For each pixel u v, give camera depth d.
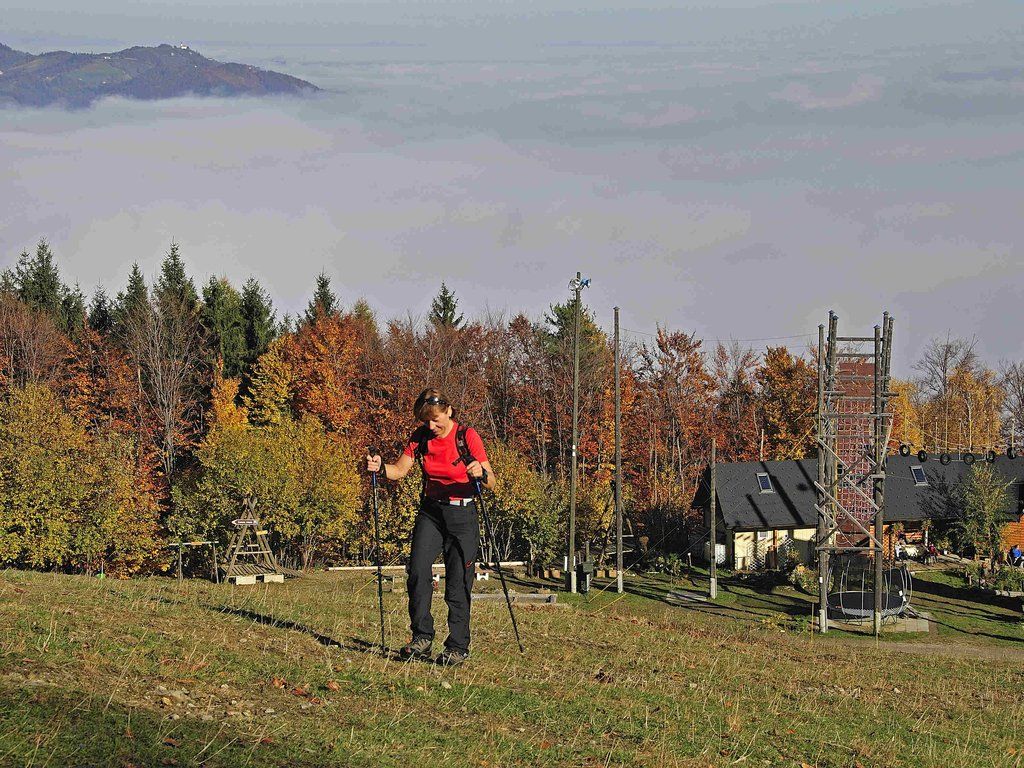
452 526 11.23
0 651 9.48
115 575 50.81
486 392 76.25
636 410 77.94
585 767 8.82
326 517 55.34
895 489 61.59
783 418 80.88
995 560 58.91
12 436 47.78
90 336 74.56
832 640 36.59
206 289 84.81
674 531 65.62
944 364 101.19
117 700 8.47
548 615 24.14
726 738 10.94
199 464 64.56
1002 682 22.78
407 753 8.31
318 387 70.25
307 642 12.32
